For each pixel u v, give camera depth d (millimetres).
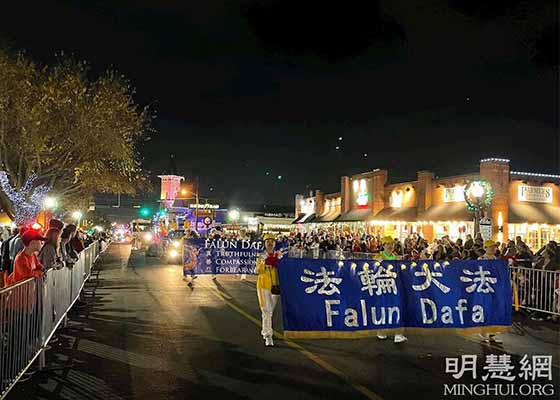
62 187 29469
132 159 27656
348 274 9164
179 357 8773
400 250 20875
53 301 9453
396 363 8570
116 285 19406
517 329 11734
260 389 7137
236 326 11469
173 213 54156
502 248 18906
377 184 42031
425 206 36281
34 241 8141
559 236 32906
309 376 7758
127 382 7414
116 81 26312
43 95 24453
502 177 30766
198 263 20969
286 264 8984
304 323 8852
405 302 9445
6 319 6465
